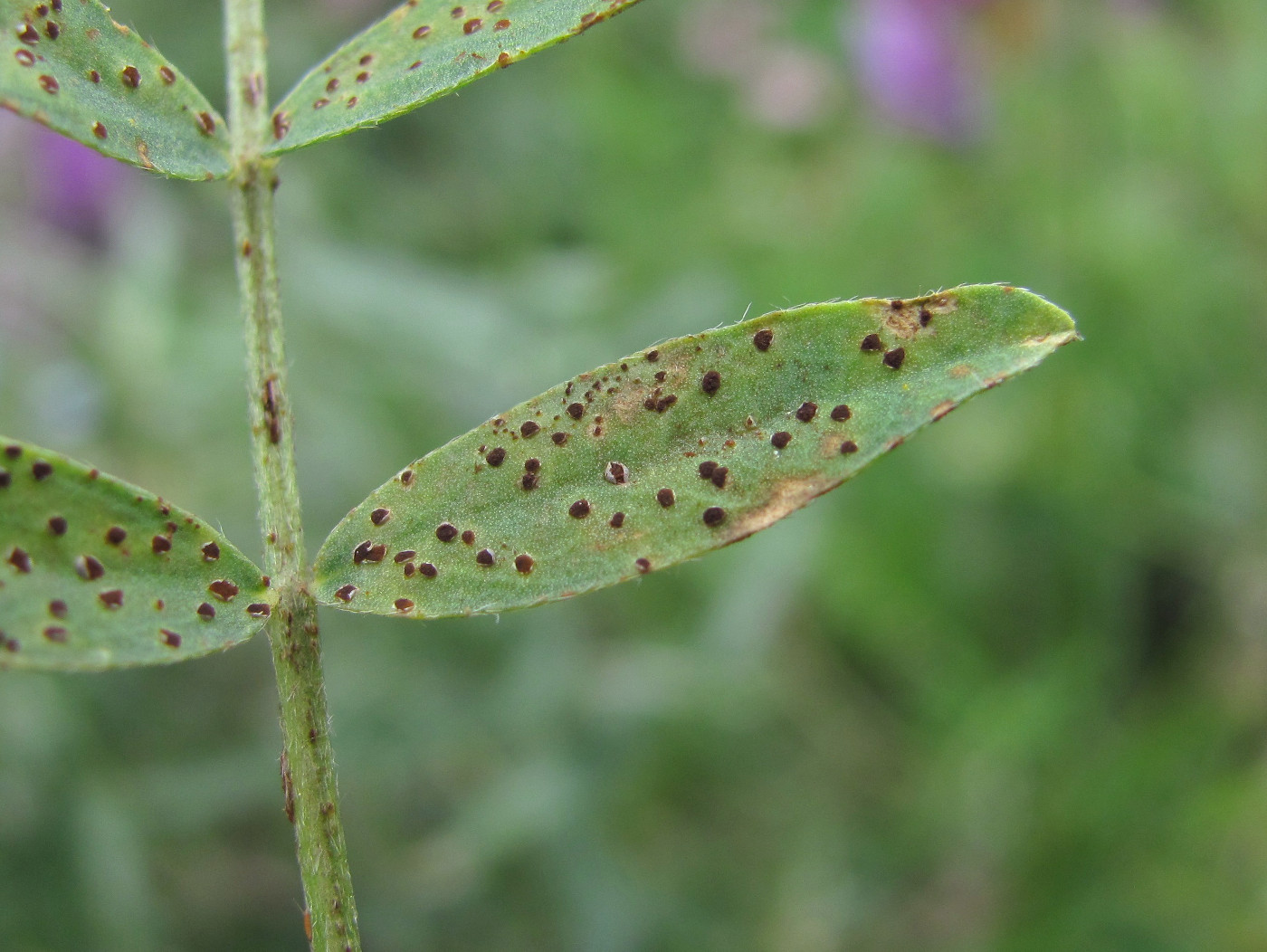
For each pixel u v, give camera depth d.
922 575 0.16
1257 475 0.18
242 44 0.06
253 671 0.15
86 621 0.05
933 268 0.19
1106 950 0.13
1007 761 0.14
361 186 0.18
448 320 0.14
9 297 0.15
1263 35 0.21
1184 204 0.20
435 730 0.13
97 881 0.12
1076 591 0.16
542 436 0.06
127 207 0.15
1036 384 0.18
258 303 0.06
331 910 0.06
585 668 0.14
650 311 0.15
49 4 0.06
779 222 0.20
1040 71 0.19
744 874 0.14
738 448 0.06
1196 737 0.14
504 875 0.13
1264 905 0.13
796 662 0.16
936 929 0.14
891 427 0.06
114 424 0.15
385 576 0.06
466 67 0.06
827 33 0.21
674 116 0.21
